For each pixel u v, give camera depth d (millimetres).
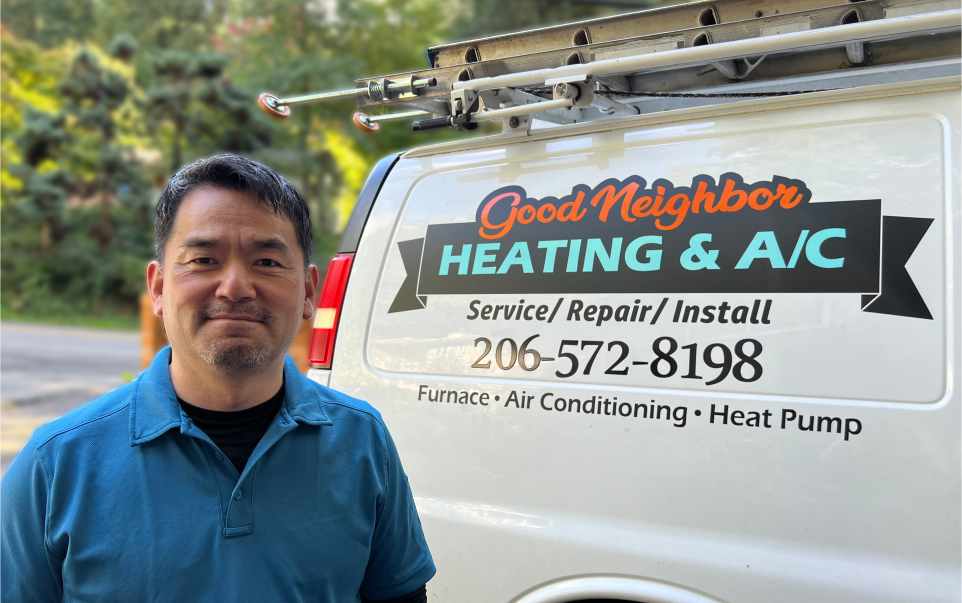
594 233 2328
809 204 2057
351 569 1516
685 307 2146
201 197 1444
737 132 2217
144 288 31953
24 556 1354
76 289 31984
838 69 2438
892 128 2029
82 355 18234
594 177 2383
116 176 32094
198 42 35375
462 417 2410
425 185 2713
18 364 16047
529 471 2283
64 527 1337
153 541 1350
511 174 2537
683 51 2078
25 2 35625
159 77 30641
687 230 2195
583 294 2297
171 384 1491
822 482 1922
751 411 2014
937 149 1968
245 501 1418
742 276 2094
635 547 2096
